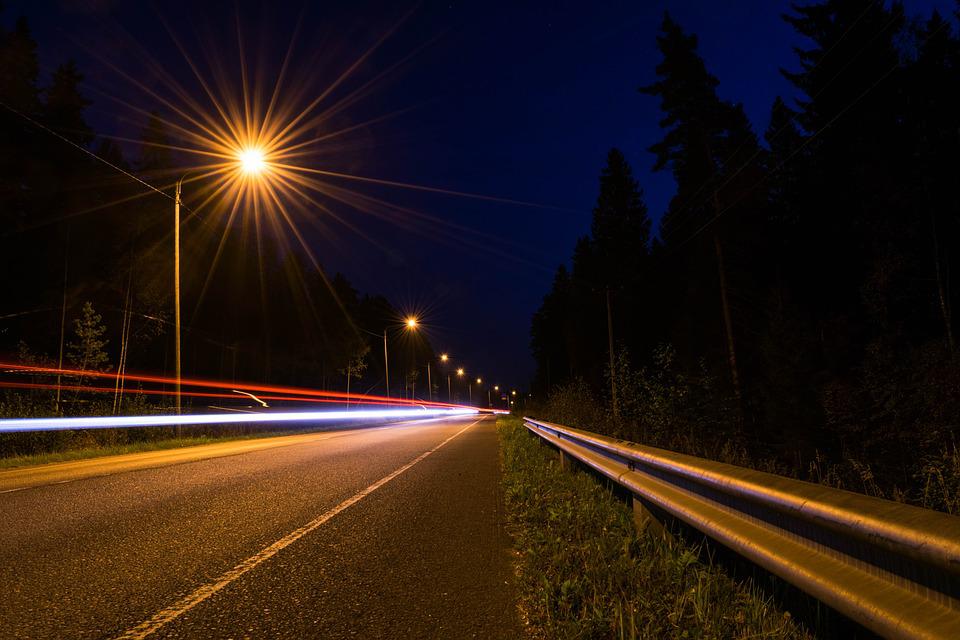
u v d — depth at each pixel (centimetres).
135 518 614
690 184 3203
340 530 562
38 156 3269
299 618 333
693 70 3072
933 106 2455
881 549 168
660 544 422
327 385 7019
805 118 3231
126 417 1952
